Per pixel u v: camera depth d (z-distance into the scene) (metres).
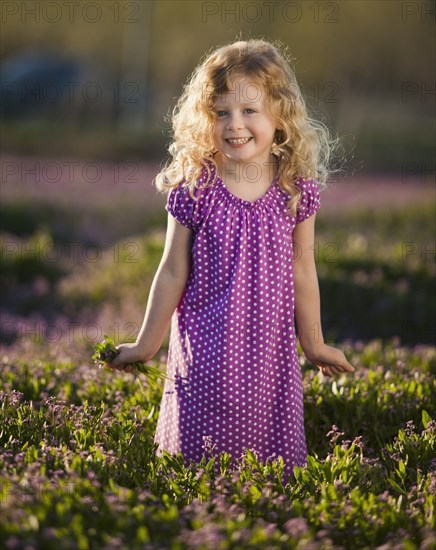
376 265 10.80
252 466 3.34
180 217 3.60
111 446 3.53
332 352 3.88
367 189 19.58
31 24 34.88
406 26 30.02
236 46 3.64
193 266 3.62
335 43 30.12
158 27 33.00
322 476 3.28
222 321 3.55
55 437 3.60
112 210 16.83
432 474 3.29
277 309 3.62
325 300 9.80
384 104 32.75
